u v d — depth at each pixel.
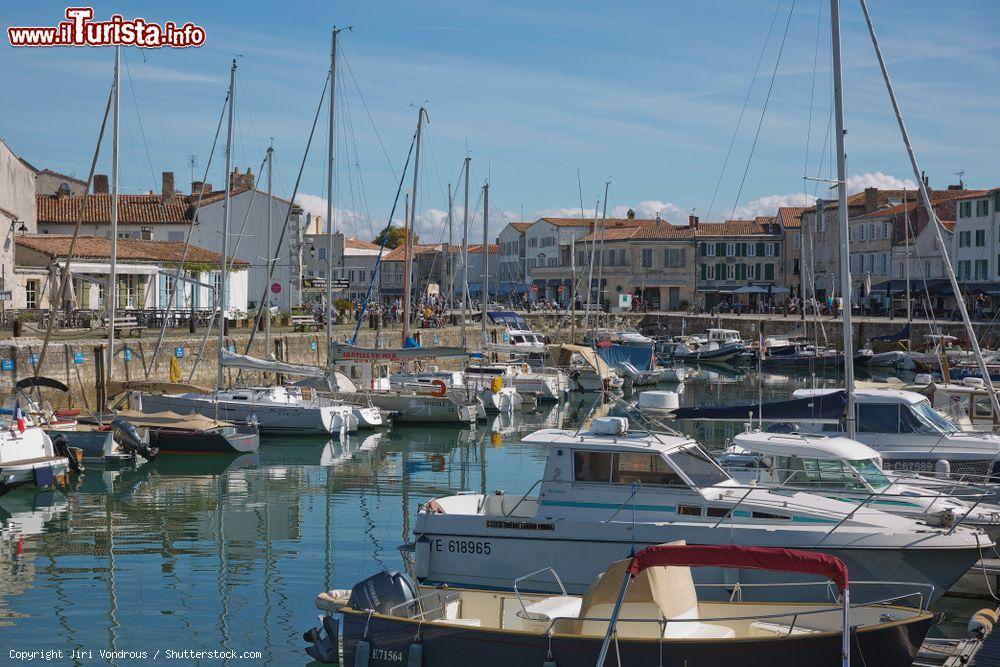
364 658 12.70
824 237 96.75
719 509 15.45
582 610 12.19
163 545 20.34
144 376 39.31
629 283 105.06
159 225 68.88
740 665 11.55
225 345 43.34
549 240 113.25
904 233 86.38
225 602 16.62
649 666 11.66
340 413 35.66
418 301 89.06
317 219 102.50
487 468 29.95
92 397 36.72
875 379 58.56
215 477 28.11
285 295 69.38
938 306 80.12
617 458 15.92
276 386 37.88
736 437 18.80
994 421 26.27
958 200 80.31
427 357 36.78
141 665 13.92
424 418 39.28
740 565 10.36
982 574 16.20
